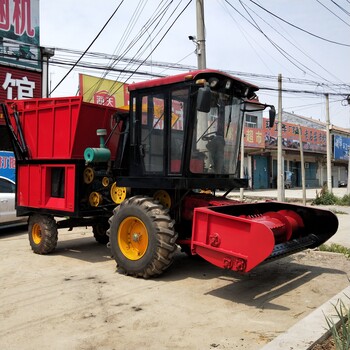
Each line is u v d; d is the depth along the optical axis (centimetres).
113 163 784
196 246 580
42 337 433
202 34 1213
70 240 1000
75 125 757
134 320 479
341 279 657
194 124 634
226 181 711
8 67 1569
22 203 866
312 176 4325
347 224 1347
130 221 667
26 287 605
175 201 695
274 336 433
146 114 689
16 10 1579
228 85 657
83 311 508
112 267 727
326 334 399
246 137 2866
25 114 851
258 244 511
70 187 766
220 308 521
